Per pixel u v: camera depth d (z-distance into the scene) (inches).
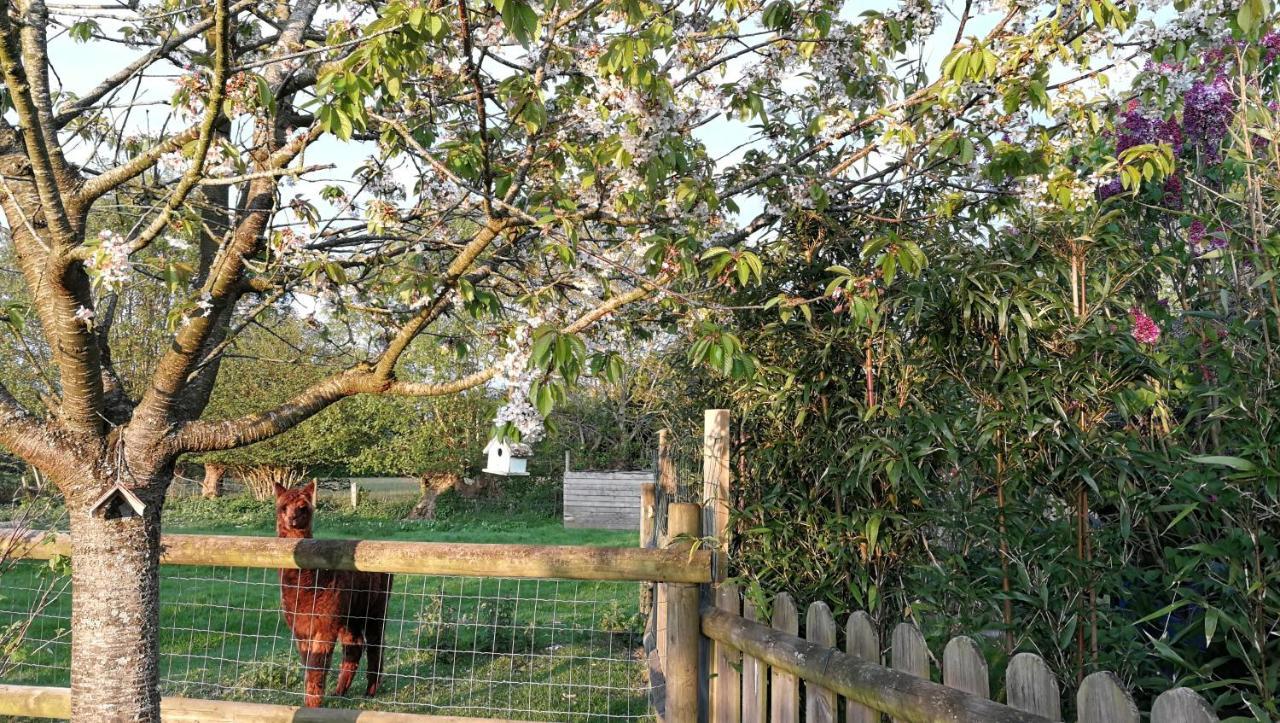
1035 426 105.6
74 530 114.1
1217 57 137.5
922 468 127.3
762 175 137.6
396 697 233.9
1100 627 115.1
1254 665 95.5
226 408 770.2
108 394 122.2
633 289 124.0
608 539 660.7
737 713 135.2
